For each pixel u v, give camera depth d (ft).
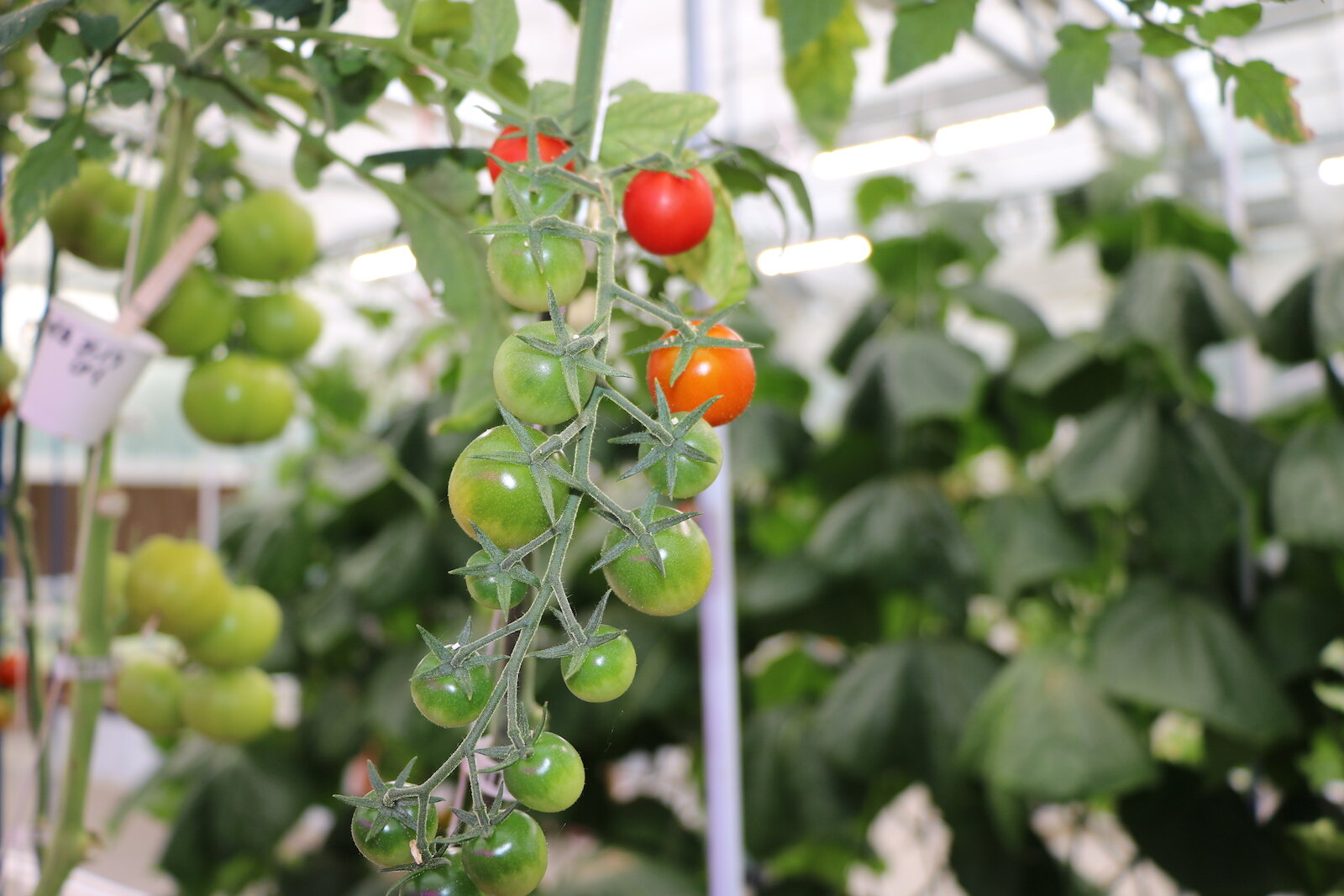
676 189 1.94
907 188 6.33
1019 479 6.41
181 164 2.59
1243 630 5.10
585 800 5.57
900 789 5.94
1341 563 5.12
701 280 2.21
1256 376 6.45
